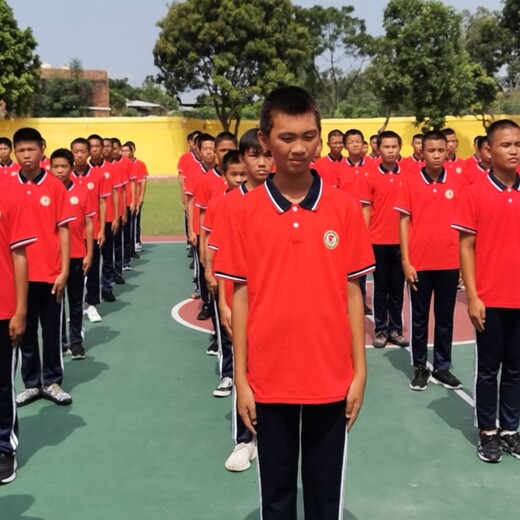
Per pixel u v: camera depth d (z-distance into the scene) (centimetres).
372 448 430
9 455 391
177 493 373
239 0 2769
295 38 2888
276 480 253
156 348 652
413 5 2317
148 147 3138
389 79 2367
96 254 754
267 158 363
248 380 251
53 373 513
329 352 243
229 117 2973
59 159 590
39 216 490
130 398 520
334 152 792
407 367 595
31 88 2777
